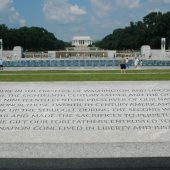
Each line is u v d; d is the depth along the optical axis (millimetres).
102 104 9266
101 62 59094
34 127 8594
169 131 8453
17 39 128000
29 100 9375
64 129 8539
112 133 8406
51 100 9383
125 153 7949
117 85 10141
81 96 9570
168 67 50312
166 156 7859
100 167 8000
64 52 88000
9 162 7988
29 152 7945
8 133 8422
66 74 34156
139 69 44438
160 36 117500
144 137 8266
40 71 40438
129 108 9117
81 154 7953
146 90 9766
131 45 131500
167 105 9188
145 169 7918
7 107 9109
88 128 8562
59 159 7969
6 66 55688
